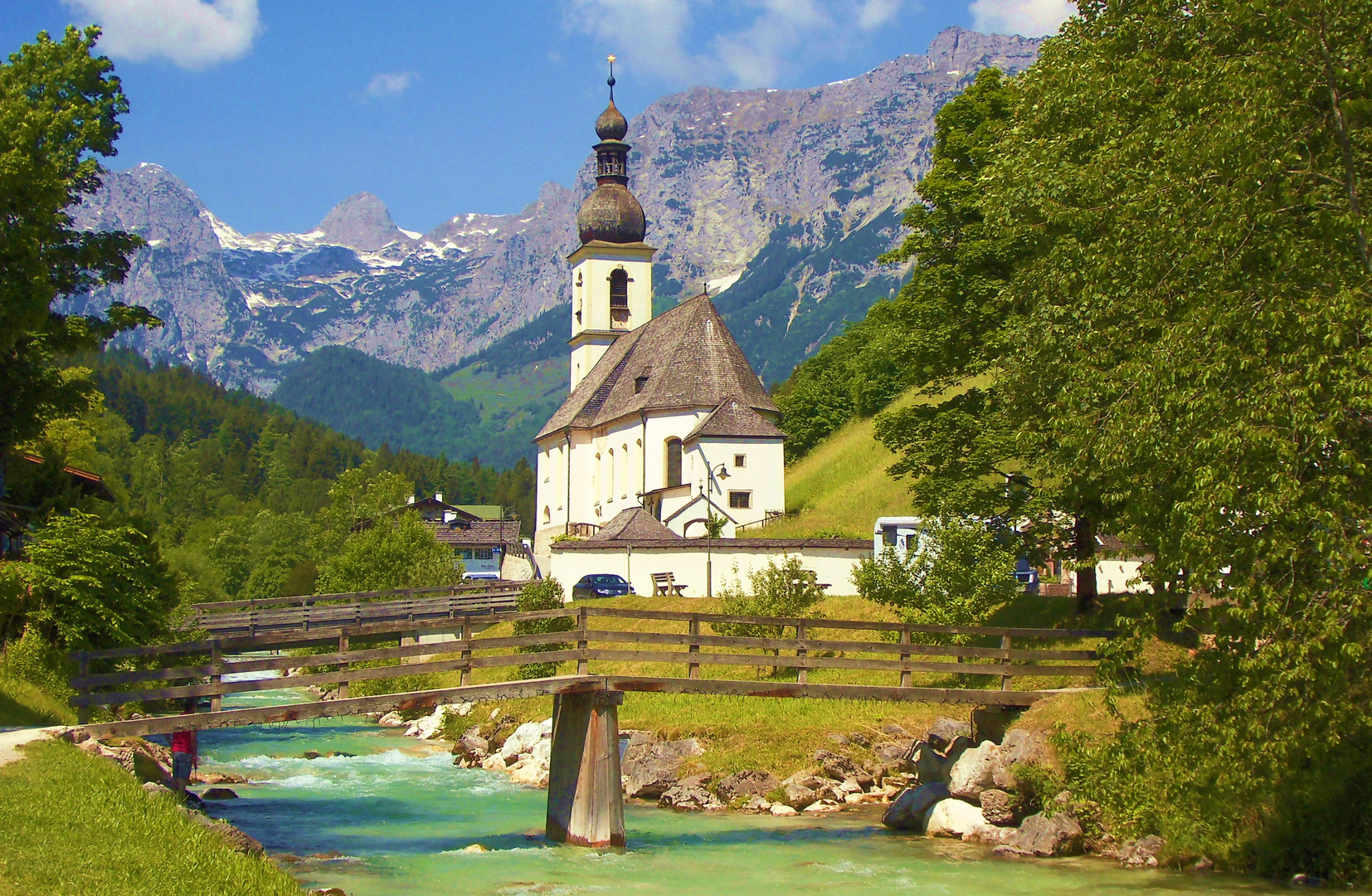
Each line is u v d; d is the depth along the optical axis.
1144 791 26.41
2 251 33.62
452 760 44.69
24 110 34.94
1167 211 22.61
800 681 31.19
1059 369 27.75
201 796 36.12
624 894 24.44
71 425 73.44
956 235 43.50
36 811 19.45
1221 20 22.36
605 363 108.06
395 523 88.12
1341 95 21.42
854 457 93.06
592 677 29.67
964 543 40.94
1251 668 20.17
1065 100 29.56
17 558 40.94
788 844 29.16
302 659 27.81
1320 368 19.58
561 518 103.56
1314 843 24.23
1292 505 19.52
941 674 40.28
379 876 26.00
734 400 79.62
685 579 65.00
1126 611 39.44
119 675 26.64
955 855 27.64
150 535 44.25
